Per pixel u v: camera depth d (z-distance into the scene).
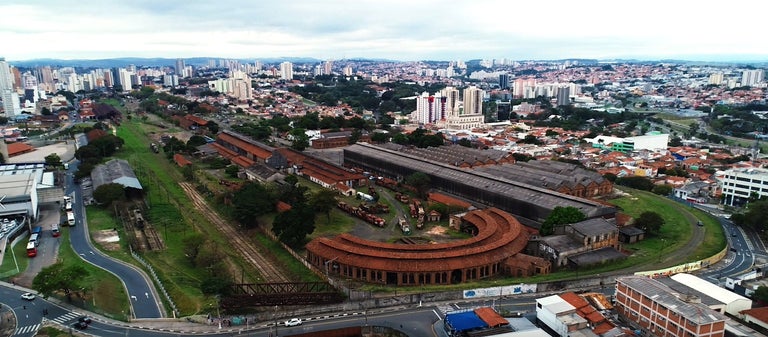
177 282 135.50
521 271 139.00
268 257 162.25
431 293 121.25
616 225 170.38
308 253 151.25
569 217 162.62
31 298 121.81
